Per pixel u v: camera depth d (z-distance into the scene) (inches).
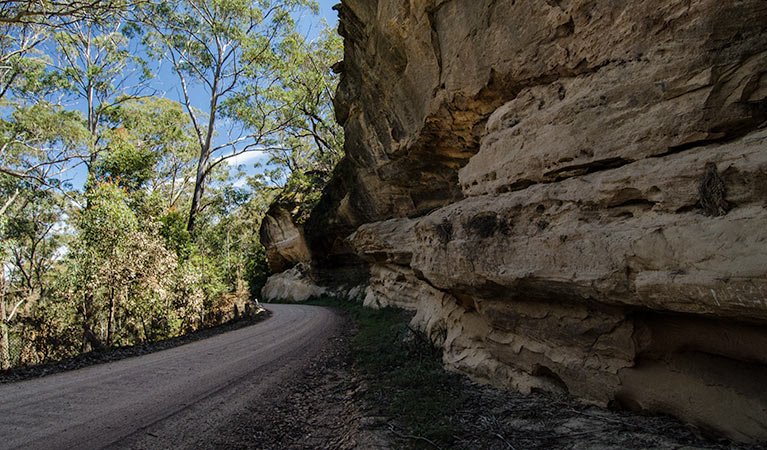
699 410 128.3
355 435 161.0
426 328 338.6
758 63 120.4
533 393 190.9
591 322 161.3
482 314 225.8
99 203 521.7
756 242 101.5
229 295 1151.0
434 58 316.5
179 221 764.6
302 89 1183.6
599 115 163.9
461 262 218.8
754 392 119.1
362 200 730.2
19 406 210.5
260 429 179.0
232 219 1593.3
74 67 933.2
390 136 465.1
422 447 140.4
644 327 145.2
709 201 116.9
